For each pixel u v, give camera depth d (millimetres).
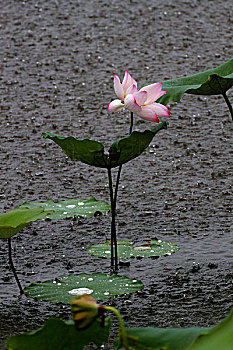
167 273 7391
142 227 7785
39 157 8508
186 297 7223
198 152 8555
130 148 7195
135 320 7078
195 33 11156
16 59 10242
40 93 9234
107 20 11656
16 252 7578
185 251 7566
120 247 7566
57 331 6500
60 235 7727
